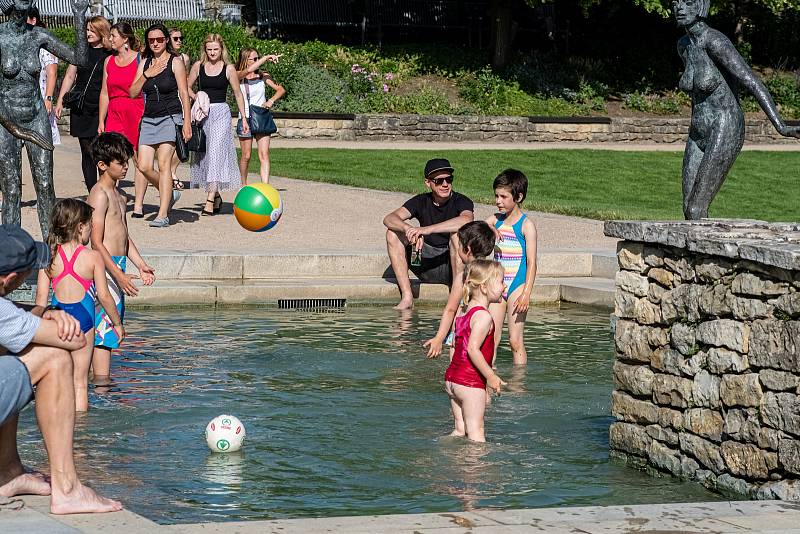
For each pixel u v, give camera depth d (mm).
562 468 8320
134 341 12812
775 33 49250
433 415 9828
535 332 14195
